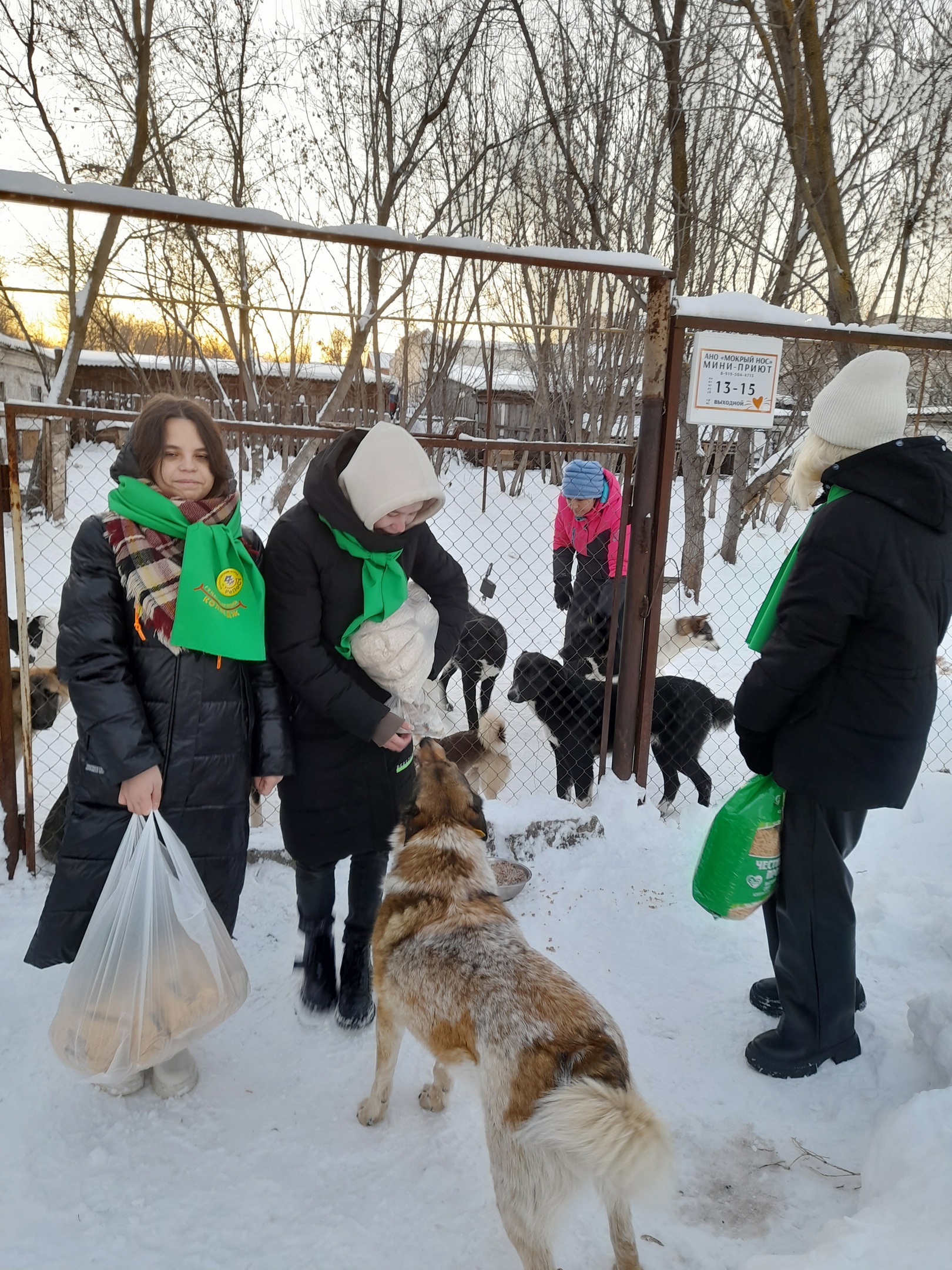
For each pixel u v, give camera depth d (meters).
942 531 1.97
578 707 4.12
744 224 9.43
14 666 3.95
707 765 5.02
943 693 5.73
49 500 7.13
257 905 3.17
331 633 2.29
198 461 2.00
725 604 7.85
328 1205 1.91
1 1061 2.30
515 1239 1.55
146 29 9.02
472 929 1.90
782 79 6.49
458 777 2.18
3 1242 1.77
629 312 10.16
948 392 6.46
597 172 9.29
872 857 3.57
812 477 2.22
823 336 3.48
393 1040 2.08
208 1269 1.73
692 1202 1.93
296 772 2.38
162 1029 2.02
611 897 3.33
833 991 2.28
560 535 5.05
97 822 1.98
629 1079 1.58
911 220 7.77
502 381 15.59
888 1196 1.74
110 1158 2.01
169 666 1.99
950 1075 2.17
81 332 8.37
